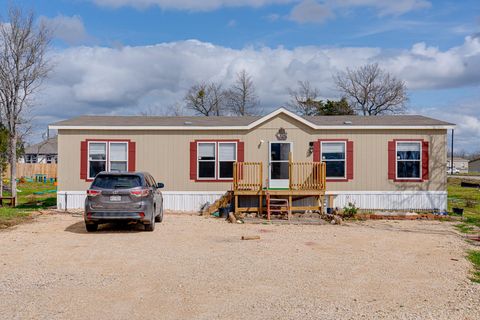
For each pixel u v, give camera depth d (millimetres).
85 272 8703
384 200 20234
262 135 20297
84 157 20125
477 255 10766
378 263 9781
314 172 19703
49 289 7512
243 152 20266
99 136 20219
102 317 6184
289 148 20250
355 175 20234
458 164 140375
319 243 12297
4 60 24875
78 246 11430
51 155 67188
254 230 14742
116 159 20297
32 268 8992
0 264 9328
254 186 19469
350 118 22516
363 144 20266
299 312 6426
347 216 18188
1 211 18656
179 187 20312
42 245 11539
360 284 8016
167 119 22422
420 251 11266
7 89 24953
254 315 6297
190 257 10188
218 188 20344
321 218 17844
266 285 7871
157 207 15742
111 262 9609
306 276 8539
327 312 6438
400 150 20312
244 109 56156
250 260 9922
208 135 20359
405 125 20125
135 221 13719
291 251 11055
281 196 19391
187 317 6211
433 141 20266
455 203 26047
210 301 6938
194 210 20281
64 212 19281
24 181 43719
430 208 20203
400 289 7711
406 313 6422
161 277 8367
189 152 20359
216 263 9586
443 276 8664
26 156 66875
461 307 6727
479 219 18219
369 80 53312
